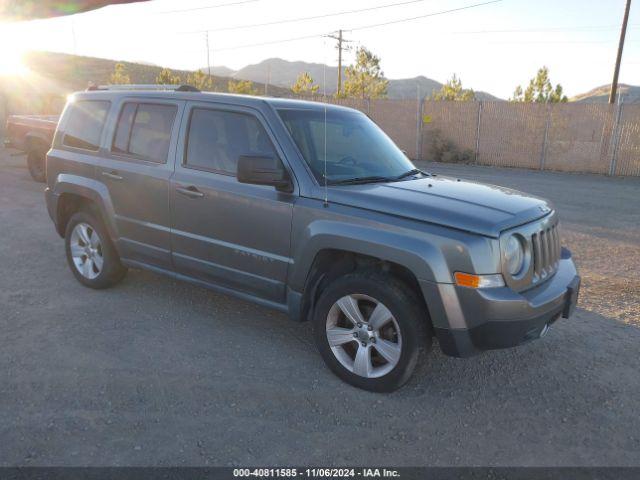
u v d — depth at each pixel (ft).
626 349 14.85
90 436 10.43
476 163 64.28
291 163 13.15
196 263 15.01
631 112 54.39
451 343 11.27
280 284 13.42
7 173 45.11
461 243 10.94
